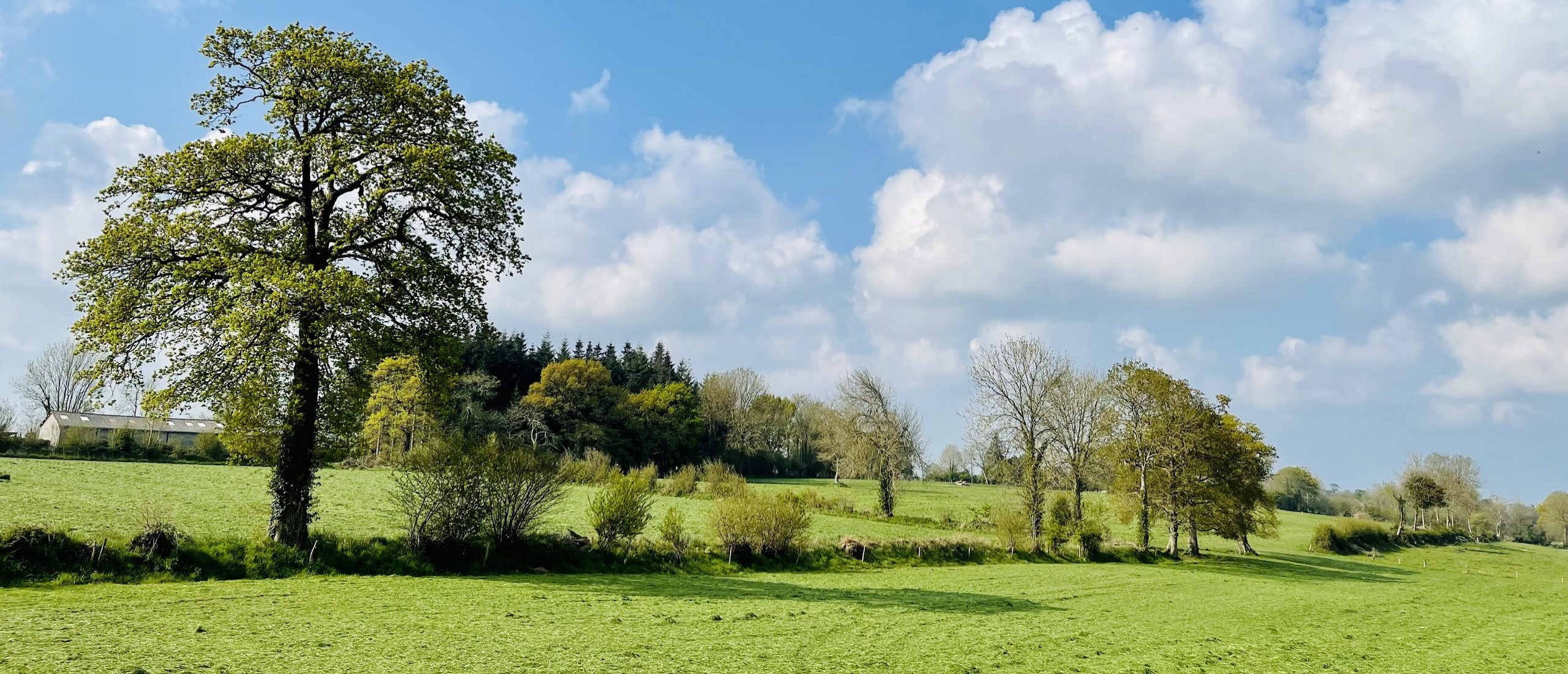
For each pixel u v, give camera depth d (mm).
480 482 24828
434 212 24438
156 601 15820
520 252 26344
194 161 21781
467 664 11836
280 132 23188
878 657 14234
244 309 20266
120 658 10922
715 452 117625
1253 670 15766
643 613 17516
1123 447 49781
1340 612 26266
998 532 41719
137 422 91938
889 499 61906
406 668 11383
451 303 24297
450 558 24109
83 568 18438
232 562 20641
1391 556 68438
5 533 18141
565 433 97688
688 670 12375
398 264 22984
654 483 60781
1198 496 48562
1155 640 18156
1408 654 18969
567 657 12664
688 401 114062
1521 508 143250
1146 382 50031
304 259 22828
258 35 23281
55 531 19000
